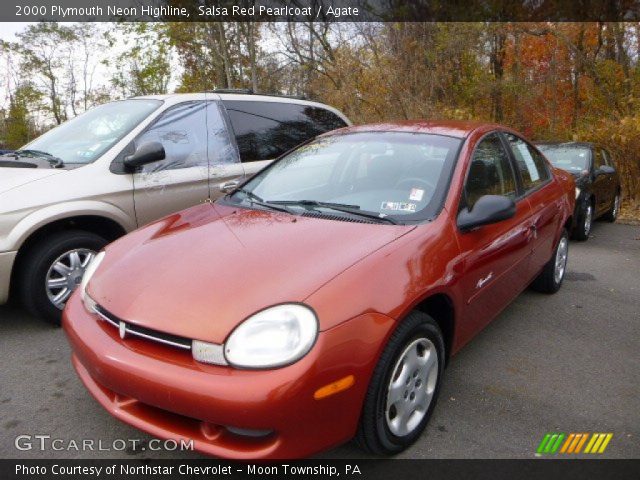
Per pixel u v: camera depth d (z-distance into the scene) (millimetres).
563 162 8312
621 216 10539
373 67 14562
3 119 33969
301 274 2330
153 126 4539
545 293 4996
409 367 2496
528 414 2953
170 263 2561
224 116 5121
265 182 3678
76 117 5066
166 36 22094
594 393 3201
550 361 3613
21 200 3705
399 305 2348
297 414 2049
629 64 13742
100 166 4156
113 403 2385
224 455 2127
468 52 14117
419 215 2912
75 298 2732
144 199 4324
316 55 18250
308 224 2875
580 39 15000
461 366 3512
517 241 3547
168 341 2193
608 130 10977
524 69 15305
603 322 4359
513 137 4242
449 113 13469
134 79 25500
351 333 2170
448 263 2711
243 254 2547
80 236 3975
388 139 3623
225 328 2127
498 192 3572
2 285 3617
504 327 4191
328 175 3502
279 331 2094
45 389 3150
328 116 6211
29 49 32531
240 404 2008
